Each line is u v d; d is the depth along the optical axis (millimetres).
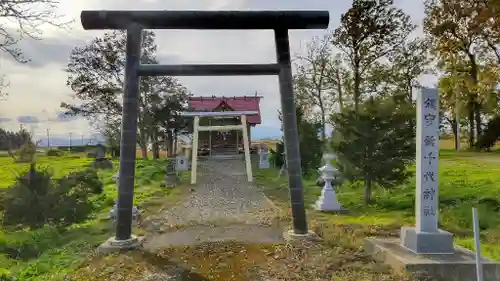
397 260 6551
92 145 39375
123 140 7969
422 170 7082
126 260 7152
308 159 19234
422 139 7145
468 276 6270
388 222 10180
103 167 26266
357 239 8383
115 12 7977
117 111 33375
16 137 18703
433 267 6270
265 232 9539
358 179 12867
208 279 6441
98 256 7473
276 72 8570
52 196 10922
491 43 29922
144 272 6645
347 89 32750
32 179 10938
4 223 10414
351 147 12320
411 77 32656
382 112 12141
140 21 8039
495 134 35438
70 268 7012
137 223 10695
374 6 28641
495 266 6309
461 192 13633
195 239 8969
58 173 21047
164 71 8180
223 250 7965
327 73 34469
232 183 20828
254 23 8273
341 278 6234
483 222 9898
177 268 6898
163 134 34500
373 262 6922
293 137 8562
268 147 32781
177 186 19781
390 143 12148
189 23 8133
